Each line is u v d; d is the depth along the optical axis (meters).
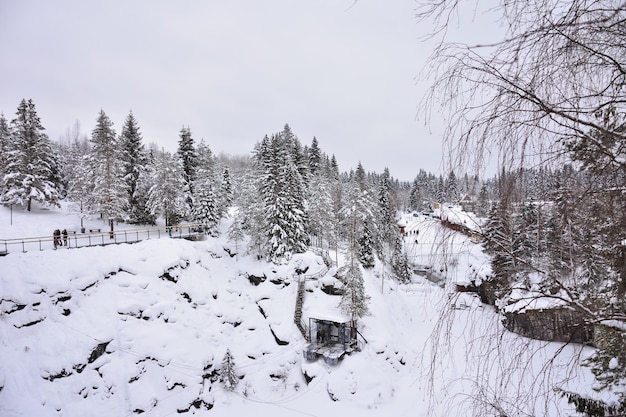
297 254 30.25
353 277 22.73
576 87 2.72
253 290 28.94
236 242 33.72
